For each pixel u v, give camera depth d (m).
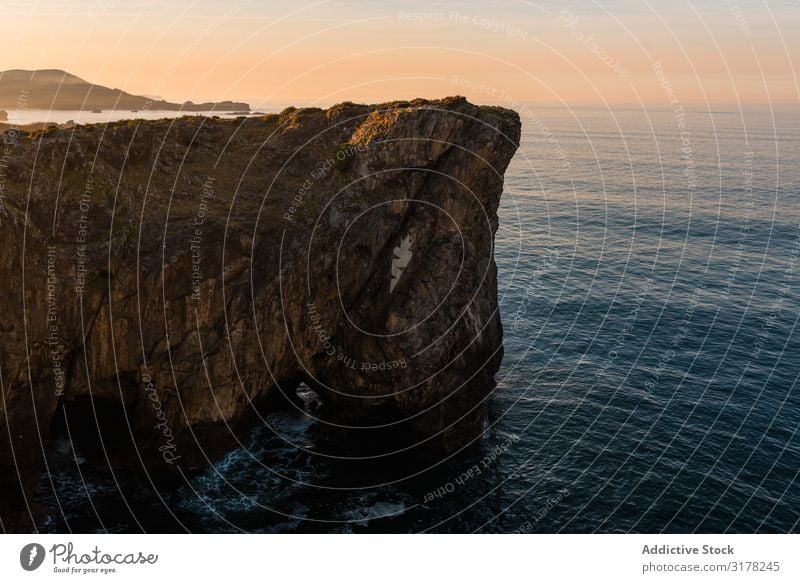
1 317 29.55
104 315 33.22
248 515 31.83
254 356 36.47
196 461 35.22
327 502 33.19
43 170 33.50
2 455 29.48
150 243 34.78
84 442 35.84
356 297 41.12
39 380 31.28
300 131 46.28
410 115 42.84
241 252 36.34
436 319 40.41
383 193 42.03
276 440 39.16
